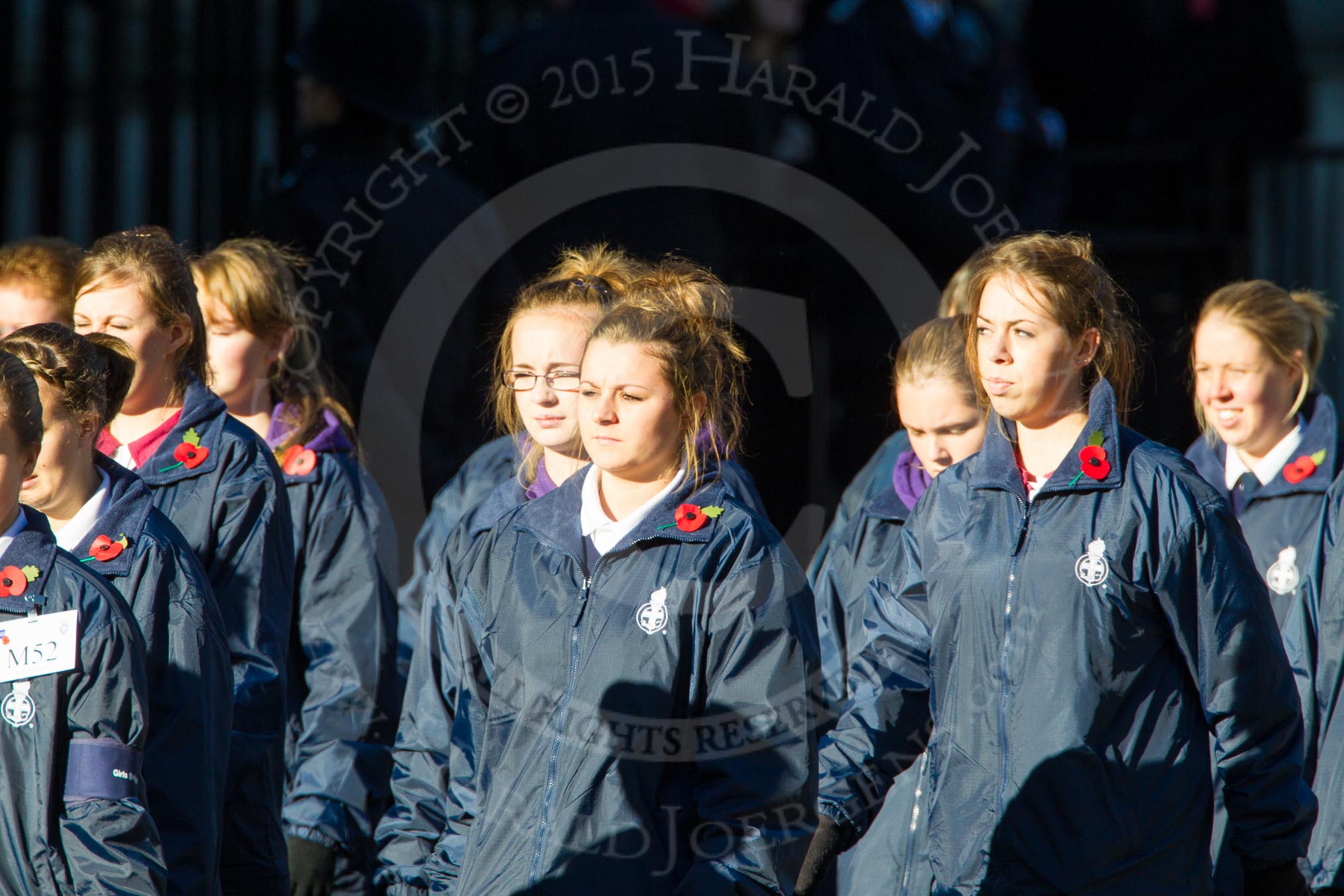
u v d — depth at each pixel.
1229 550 9.91
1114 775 9.85
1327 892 11.85
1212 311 14.00
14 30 23.58
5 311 14.06
